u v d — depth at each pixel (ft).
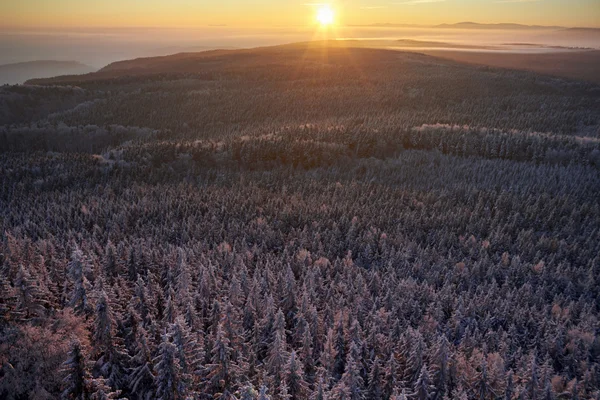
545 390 136.67
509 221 319.88
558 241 289.12
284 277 202.18
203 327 170.50
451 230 299.79
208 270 202.28
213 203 328.90
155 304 175.22
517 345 184.65
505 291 224.94
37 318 143.84
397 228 294.87
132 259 207.00
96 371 133.08
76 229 282.56
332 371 153.69
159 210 312.09
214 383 127.85
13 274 183.01
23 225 272.31
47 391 124.88
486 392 142.31
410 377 150.41
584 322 196.24
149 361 134.62
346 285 212.43
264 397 100.73
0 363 128.36
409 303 199.93
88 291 145.89
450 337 184.34
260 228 283.18
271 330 170.91
